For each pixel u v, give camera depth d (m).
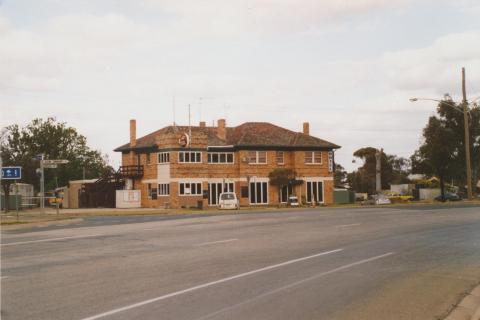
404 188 85.88
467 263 14.23
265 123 69.19
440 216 30.73
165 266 13.30
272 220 29.27
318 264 13.79
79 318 8.09
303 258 14.84
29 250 16.75
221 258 14.77
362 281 11.46
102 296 9.69
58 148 93.44
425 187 84.25
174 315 8.28
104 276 11.83
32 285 10.78
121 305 8.96
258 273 12.30
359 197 80.81
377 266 13.59
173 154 60.50
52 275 11.98
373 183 99.31
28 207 67.25
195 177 61.34
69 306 8.89
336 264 13.81
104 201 68.12
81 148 97.50
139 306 8.89
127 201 63.44
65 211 52.84
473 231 22.72
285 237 20.47
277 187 64.69
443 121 72.38
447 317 8.56
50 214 44.38
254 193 63.97
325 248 17.16
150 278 11.58
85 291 10.15
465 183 96.38
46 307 8.83
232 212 43.31
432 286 11.09
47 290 10.26
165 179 61.31
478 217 29.91
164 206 60.81
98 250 16.58
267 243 18.47
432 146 70.69
